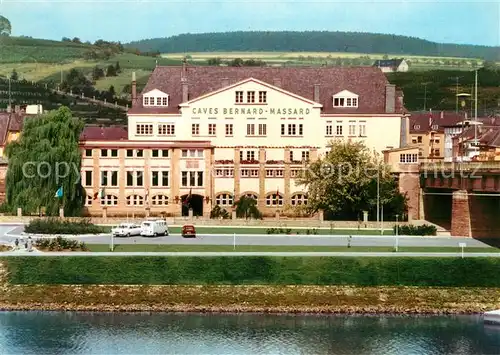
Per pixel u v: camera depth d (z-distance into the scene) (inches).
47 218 6683.1
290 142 7751.0
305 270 5157.5
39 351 4259.4
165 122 7795.3
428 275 5142.7
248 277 5132.9
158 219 6619.1
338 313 4911.4
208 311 4913.9
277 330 4584.2
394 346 4365.2
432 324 4724.4
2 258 5221.5
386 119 7844.5
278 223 6825.8
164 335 4483.3
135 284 5098.4
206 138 7760.8
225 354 4237.2
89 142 7386.8
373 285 5103.3
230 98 7751.0
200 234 6333.7
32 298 5000.0
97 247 5625.0
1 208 7239.2
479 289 5098.4
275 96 7746.1
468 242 6003.9
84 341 4384.8
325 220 7066.9
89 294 5029.5
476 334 4542.3
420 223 6835.6
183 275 5132.9
